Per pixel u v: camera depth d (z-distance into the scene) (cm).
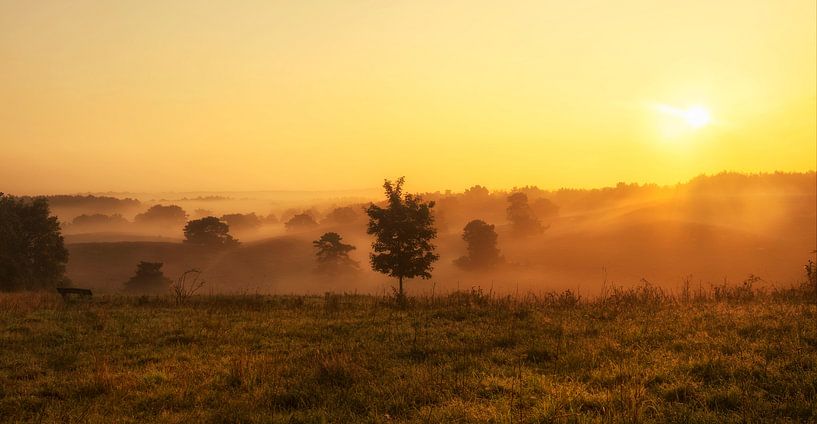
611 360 920
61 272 7250
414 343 1153
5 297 2177
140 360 1112
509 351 1059
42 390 893
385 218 3491
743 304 1511
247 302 2019
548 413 675
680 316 1322
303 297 2333
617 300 1650
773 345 952
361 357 1033
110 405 809
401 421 688
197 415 757
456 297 1920
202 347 1227
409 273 3494
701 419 639
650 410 688
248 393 842
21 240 6719
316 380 895
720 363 849
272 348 1199
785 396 702
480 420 673
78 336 1359
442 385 828
